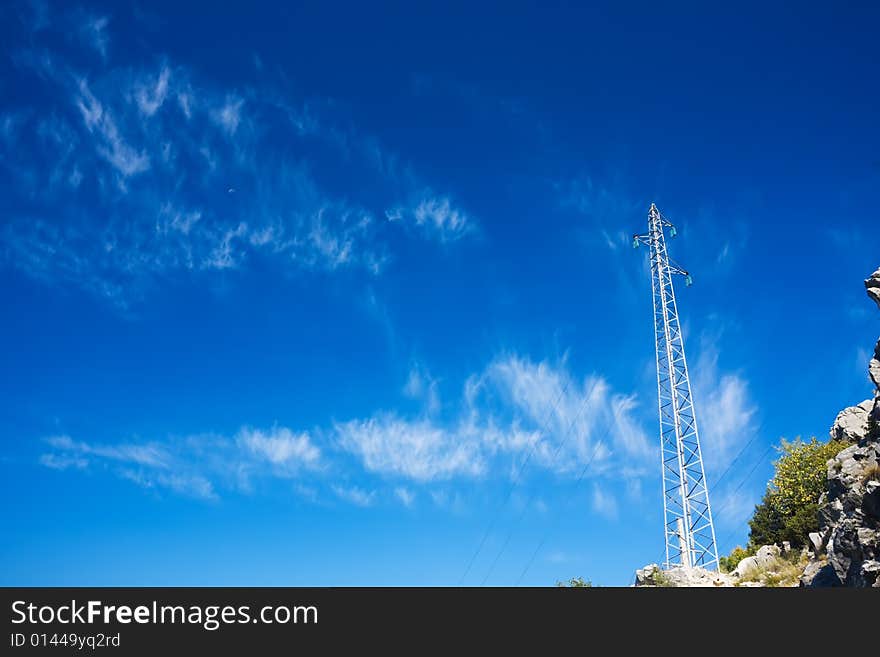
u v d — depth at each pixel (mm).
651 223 74750
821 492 52562
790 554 50094
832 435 58250
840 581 31359
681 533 59062
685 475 61188
